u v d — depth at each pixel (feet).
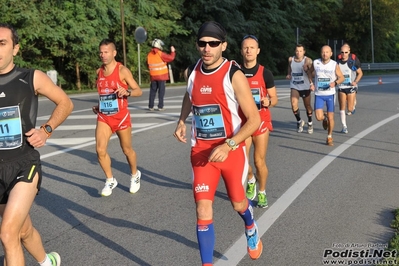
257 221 19.07
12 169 12.50
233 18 113.91
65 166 28.53
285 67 140.67
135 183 23.30
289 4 130.93
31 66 82.12
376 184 24.08
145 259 15.84
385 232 17.66
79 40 81.66
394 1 165.68
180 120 15.57
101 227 18.81
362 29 166.71
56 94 13.15
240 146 14.37
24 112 12.66
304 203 21.22
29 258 16.07
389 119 45.73
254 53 21.22
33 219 19.79
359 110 52.44
